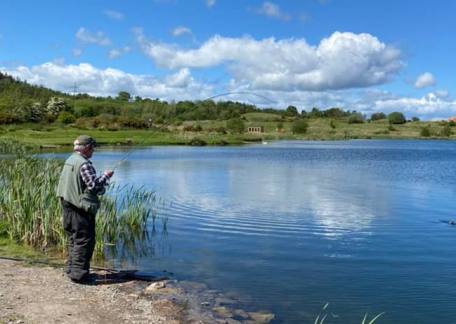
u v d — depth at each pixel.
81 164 8.56
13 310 7.23
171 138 79.69
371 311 8.27
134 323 7.20
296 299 8.75
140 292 8.68
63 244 10.71
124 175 29.42
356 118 160.88
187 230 14.09
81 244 8.80
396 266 10.77
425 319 7.96
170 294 8.70
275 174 31.39
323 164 41.22
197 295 8.76
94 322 7.06
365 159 49.84
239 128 96.38
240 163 40.31
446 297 8.91
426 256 11.63
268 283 9.56
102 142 66.44
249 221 15.51
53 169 14.59
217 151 59.88
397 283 9.64
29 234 11.21
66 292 8.24
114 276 9.57
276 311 8.18
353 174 32.53
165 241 12.77
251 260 11.13
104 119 93.00
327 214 17.08
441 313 8.20
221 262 10.93
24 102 119.12
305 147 78.06
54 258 10.24
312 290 9.21
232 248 12.19
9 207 12.23
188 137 82.88
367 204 19.45
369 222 15.73
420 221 16.03
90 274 9.55
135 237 13.12
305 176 30.50
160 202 18.83
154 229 14.10
